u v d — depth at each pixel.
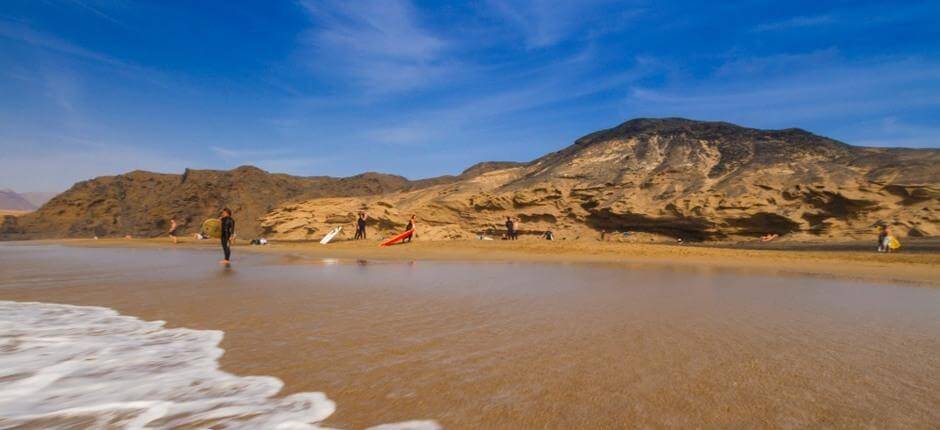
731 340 4.71
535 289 8.67
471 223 55.19
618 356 4.14
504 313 6.22
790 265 14.79
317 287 9.02
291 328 5.32
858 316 6.03
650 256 18.66
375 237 54.69
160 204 90.19
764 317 5.94
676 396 3.15
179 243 40.53
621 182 54.19
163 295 7.94
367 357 4.14
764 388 3.30
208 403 3.04
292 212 63.19
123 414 2.85
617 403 3.03
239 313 6.24
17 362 3.96
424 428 2.67
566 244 22.45
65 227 86.06
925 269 13.50
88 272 12.56
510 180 71.25
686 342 4.63
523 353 4.25
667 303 7.05
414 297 7.66
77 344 4.59
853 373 3.63
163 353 4.26
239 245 36.16
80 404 3.02
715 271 12.60
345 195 98.56
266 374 3.65
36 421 2.73
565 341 4.69
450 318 5.89
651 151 62.31
